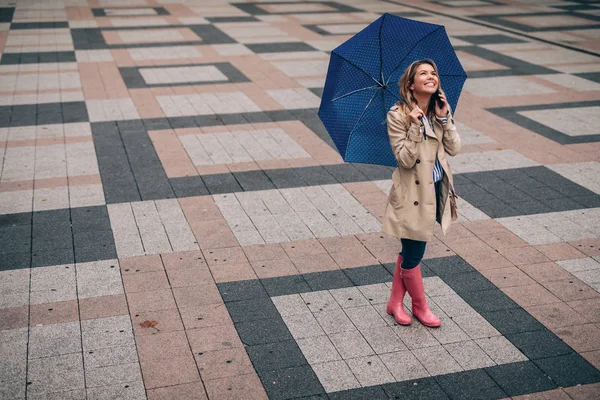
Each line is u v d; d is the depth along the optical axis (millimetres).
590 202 7645
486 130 10156
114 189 7824
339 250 6465
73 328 5191
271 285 5840
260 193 7762
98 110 10836
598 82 12945
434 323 5242
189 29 17906
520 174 8461
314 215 7215
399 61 4934
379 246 6551
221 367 4758
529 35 17453
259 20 19484
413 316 5410
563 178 8336
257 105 11227
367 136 4945
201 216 7148
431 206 4789
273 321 5320
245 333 5160
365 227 6953
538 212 7367
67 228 6844
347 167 8594
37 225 6906
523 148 9391
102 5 22125
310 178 8227
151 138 9578
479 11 21391
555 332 5207
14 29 17688
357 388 4574
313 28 18281
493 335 5172
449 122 4781
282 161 8773
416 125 4551
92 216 7125
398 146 4684
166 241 6586
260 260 6254
